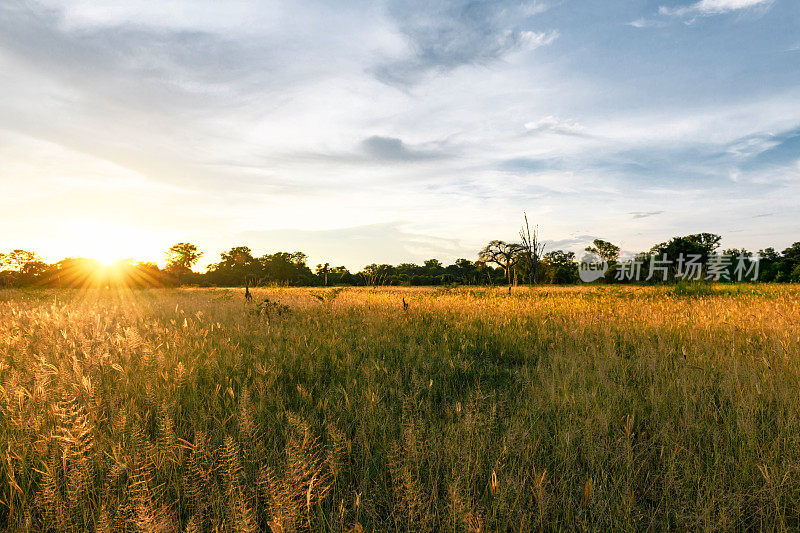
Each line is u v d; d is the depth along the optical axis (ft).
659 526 7.59
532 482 8.45
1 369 14.37
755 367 14.94
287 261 280.51
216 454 9.31
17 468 8.80
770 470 8.47
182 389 13.20
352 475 9.10
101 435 9.59
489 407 11.98
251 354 17.74
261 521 7.64
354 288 72.54
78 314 25.53
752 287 66.18
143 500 7.11
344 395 12.84
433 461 9.20
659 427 10.75
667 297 42.88
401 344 20.67
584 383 13.80
